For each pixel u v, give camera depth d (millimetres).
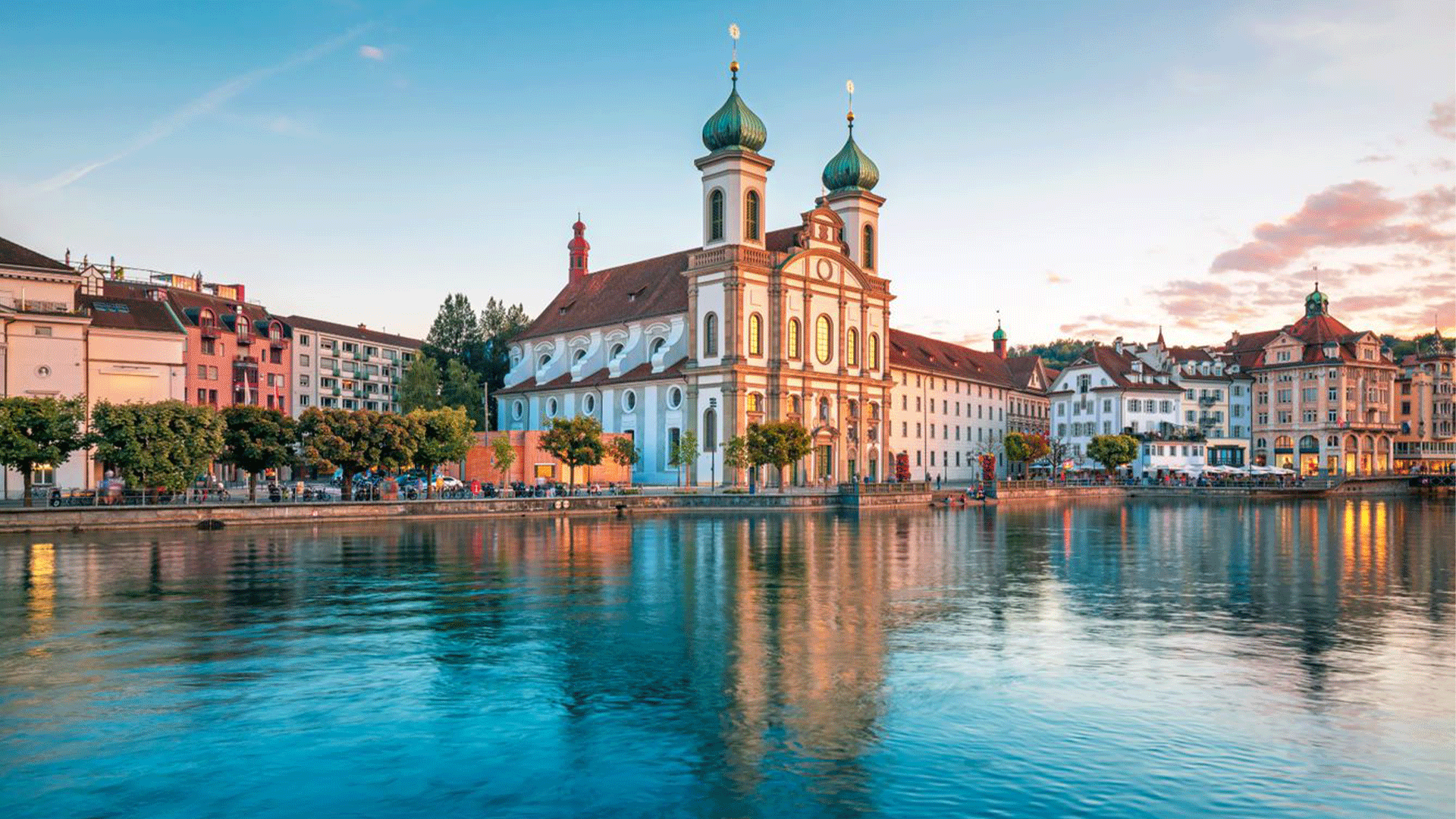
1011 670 22188
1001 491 106938
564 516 75438
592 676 21625
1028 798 14617
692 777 15422
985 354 171750
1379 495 131000
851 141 120750
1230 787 15047
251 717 18547
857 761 16188
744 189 105000
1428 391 179875
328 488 95438
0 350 80750
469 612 29594
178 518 60312
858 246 118688
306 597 32500
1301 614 29703
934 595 33188
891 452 127000
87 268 104188
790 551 47938
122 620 28203
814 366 110125
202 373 115500
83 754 16516
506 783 15219
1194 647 24688
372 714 18719
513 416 138000
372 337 161625
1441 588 35656
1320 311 171250
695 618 28594
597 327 126125
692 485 106375
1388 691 20406
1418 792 14852
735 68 106062
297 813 14070
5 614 29109
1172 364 165125
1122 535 60500
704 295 106438
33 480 81188
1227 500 115875
